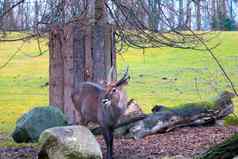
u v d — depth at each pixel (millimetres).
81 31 12320
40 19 10406
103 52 12797
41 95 26000
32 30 10531
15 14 10414
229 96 13117
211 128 12602
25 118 12148
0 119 18594
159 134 12164
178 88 25969
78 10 10422
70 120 13266
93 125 12406
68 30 12492
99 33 12547
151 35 10695
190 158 9320
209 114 12812
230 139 6840
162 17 10453
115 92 9852
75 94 11172
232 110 13148
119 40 12656
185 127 12641
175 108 12680
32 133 11867
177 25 10414
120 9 10516
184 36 10609
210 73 25906
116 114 9844
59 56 13359
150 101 22766
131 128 12016
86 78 12969
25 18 10477
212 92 23859
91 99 10523
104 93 9859
